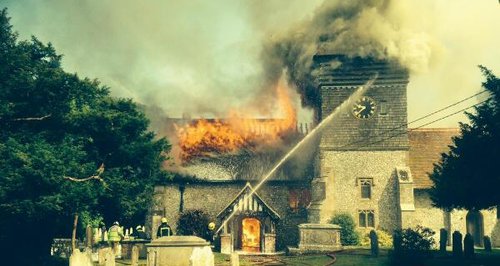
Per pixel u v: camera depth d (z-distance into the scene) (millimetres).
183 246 16906
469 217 35344
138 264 20203
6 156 17266
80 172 19969
